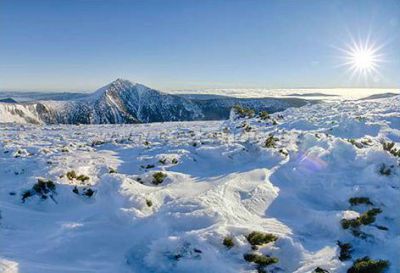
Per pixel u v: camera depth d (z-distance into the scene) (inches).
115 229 343.0
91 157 613.6
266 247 293.0
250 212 357.1
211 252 279.1
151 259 287.6
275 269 276.4
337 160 440.1
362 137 633.6
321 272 265.4
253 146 561.9
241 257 280.2
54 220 386.9
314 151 464.4
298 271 270.5
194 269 277.3
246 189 391.9
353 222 315.3
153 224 327.9
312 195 394.0
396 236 311.0
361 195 366.3
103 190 399.9
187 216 317.1
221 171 494.9
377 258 286.4
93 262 298.4
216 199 357.4
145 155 616.4
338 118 811.4
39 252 308.2
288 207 370.0
